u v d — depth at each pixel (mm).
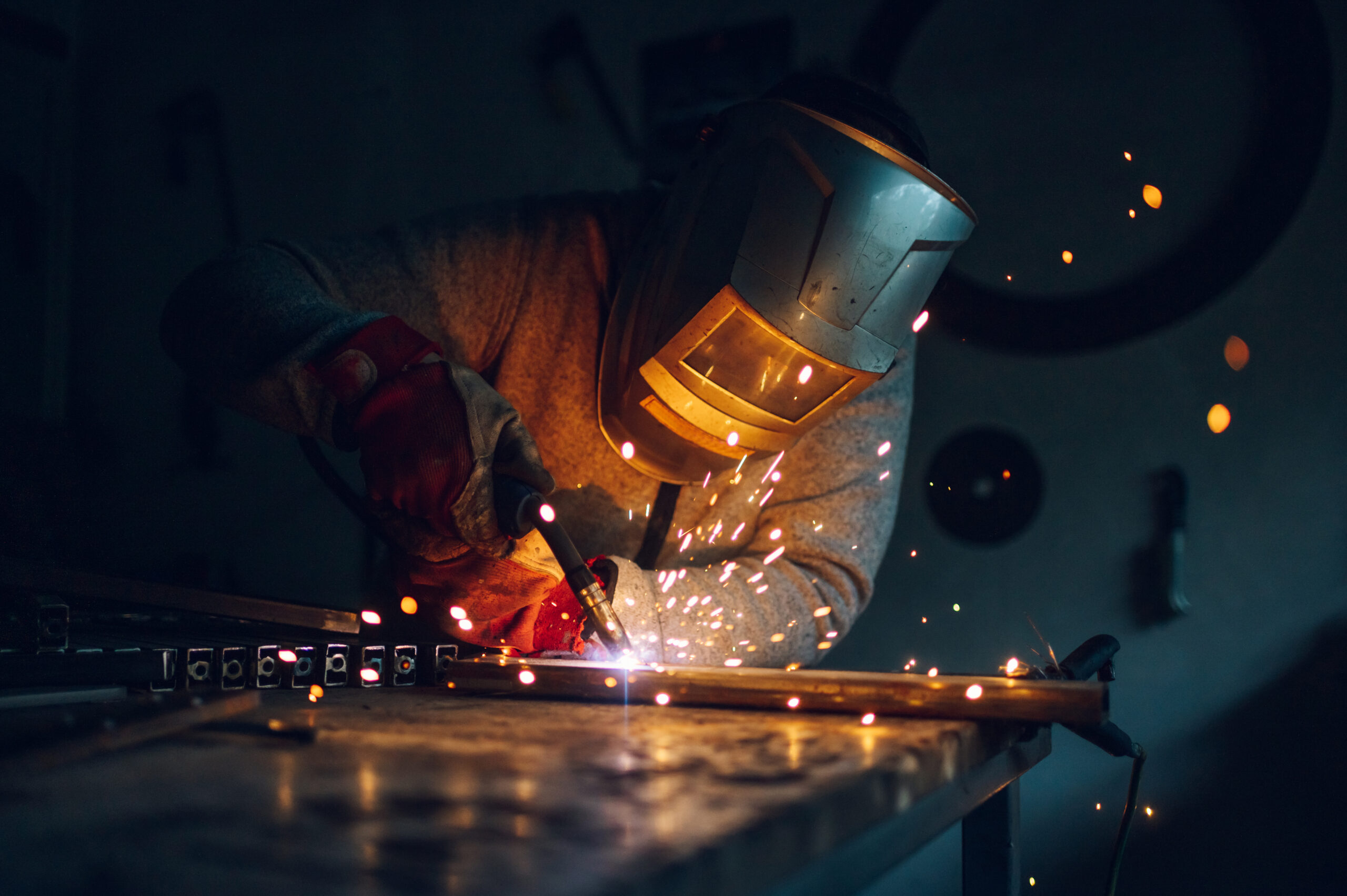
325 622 1001
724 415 1051
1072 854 2107
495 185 2721
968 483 2266
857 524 1347
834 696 682
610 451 1349
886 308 999
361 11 2885
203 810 388
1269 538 2012
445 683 924
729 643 1143
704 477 1180
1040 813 2145
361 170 2855
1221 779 2008
